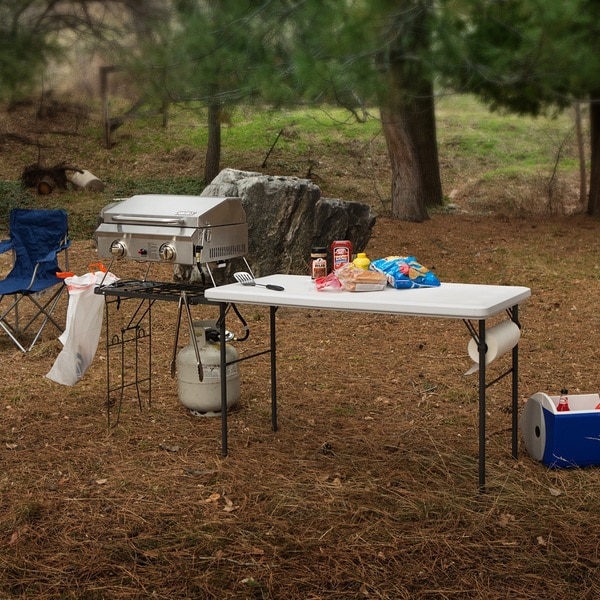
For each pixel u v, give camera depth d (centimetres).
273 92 917
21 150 1656
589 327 696
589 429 390
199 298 422
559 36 847
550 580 296
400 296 376
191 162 1644
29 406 494
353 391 523
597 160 1264
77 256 976
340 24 868
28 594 291
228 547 323
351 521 344
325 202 824
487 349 367
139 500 365
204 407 471
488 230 1153
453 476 388
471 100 2108
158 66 979
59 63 1198
